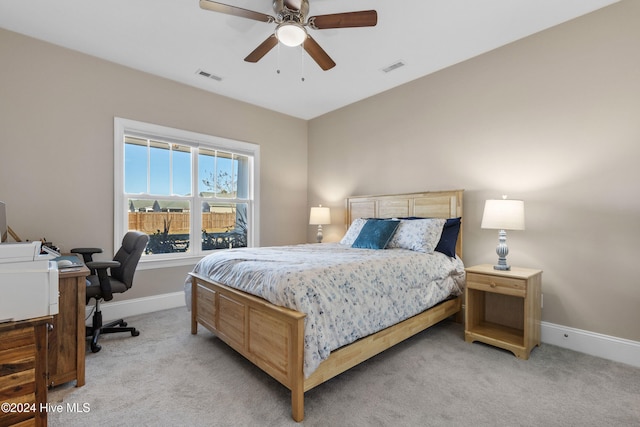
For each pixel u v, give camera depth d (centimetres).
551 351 238
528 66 266
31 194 268
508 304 276
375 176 396
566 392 182
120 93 314
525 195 268
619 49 224
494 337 245
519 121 272
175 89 352
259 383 192
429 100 338
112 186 310
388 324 211
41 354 117
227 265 233
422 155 345
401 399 175
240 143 412
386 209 372
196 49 287
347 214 421
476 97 300
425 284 249
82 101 293
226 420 157
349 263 206
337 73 336
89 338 257
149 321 304
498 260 277
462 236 309
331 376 175
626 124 221
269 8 228
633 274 218
